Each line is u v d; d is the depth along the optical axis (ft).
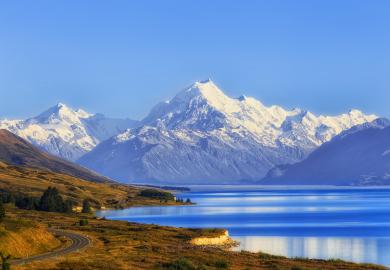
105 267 619.67
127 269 622.54
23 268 593.01
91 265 625.41
